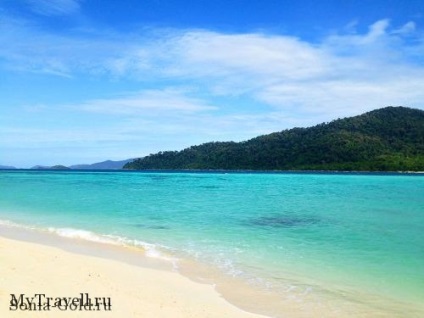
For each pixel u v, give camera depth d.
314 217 24.80
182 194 44.66
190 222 22.33
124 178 96.06
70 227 20.17
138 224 21.34
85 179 86.56
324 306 9.04
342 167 154.38
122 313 7.80
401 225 21.70
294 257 13.84
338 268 12.36
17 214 25.36
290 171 169.62
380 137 173.75
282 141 194.38
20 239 16.64
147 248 15.07
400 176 112.38
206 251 14.63
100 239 16.80
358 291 10.14
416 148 162.62
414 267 12.52
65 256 12.77
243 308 8.81
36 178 90.25
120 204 32.28
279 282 10.85
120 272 11.24
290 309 8.84
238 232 19.02
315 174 136.50
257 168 187.12
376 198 39.47
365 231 19.69
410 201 36.41
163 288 9.96
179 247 15.34
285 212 27.34
